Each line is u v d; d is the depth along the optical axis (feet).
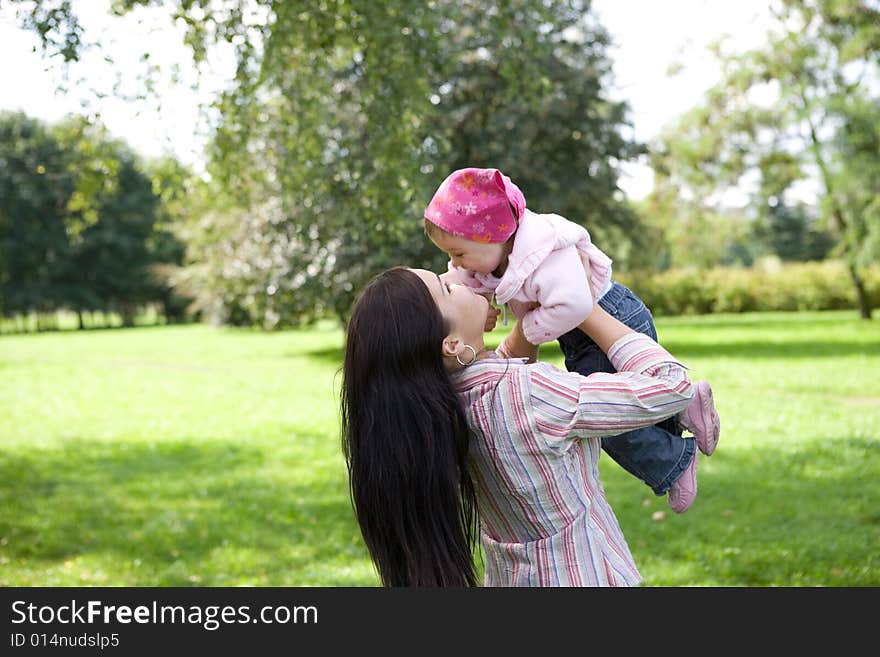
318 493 24.99
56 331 150.51
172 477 27.91
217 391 48.49
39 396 49.14
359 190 23.00
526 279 6.01
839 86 71.97
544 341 6.27
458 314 5.88
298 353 75.56
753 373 46.60
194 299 153.17
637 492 23.30
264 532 21.22
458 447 5.64
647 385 5.62
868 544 18.45
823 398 37.76
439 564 5.53
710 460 26.58
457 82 54.44
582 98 59.82
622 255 80.64
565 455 5.71
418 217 21.44
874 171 71.67
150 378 56.29
